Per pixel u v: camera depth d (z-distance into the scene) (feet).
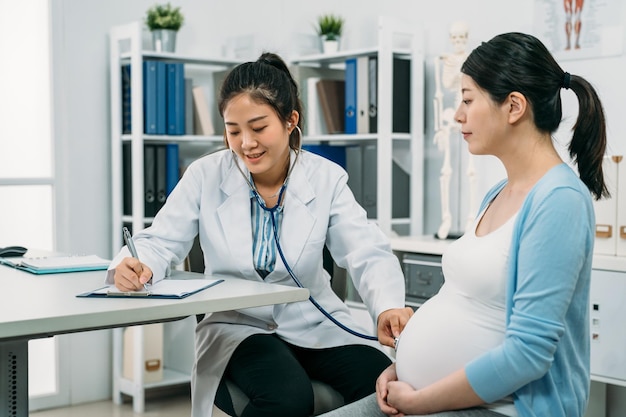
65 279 6.31
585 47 10.53
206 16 14.03
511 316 4.53
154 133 12.34
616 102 10.25
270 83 6.18
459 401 4.62
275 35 14.84
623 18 10.14
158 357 12.49
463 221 12.23
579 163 5.07
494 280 4.71
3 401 5.47
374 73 12.02
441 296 5.13
